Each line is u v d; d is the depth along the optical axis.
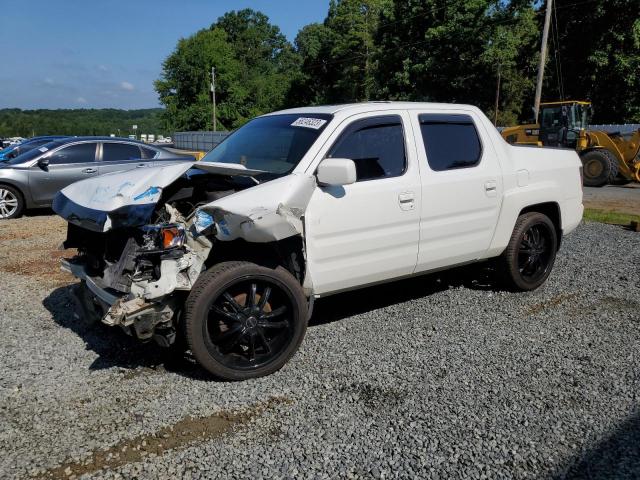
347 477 2.74
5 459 2.87
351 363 4.02
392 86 45.81
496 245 5.25
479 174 4.98
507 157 5.30
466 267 6.25
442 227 4.73
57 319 4.91
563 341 4.43
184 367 3.97
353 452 2.94
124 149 11.06
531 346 4.33
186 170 3.96
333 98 66.06
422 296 5.56
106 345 4.34
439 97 44.00
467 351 4.23
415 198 4.49
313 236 3.97
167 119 75.12
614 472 2.78
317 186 3.99
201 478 2.73
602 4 33.50
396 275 4.59
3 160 11.77
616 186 17.55
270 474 2.76
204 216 3.51
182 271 3.50
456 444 3.02
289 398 3.52
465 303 5.34
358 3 58.41
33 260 7.04
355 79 59.50
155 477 2.73
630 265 6.70
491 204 5.07
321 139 4.11
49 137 14.09
